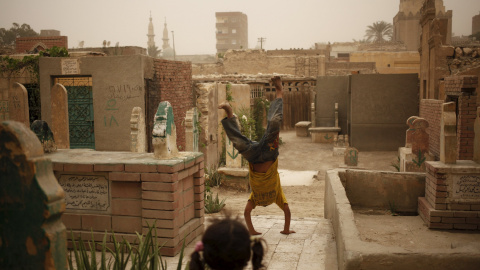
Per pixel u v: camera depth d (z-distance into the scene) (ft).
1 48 88.63
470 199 21.11
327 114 83.15
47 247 6.83
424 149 40.73
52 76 43.06
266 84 98.63
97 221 18.33
